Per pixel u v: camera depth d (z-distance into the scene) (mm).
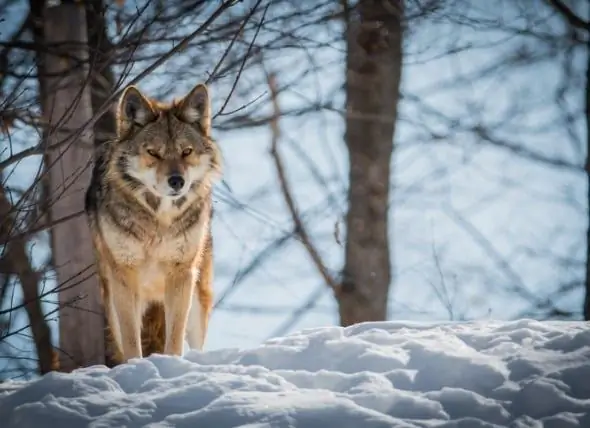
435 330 10695
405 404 8492
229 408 8438
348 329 11203
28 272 14258
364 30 21609
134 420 8469
